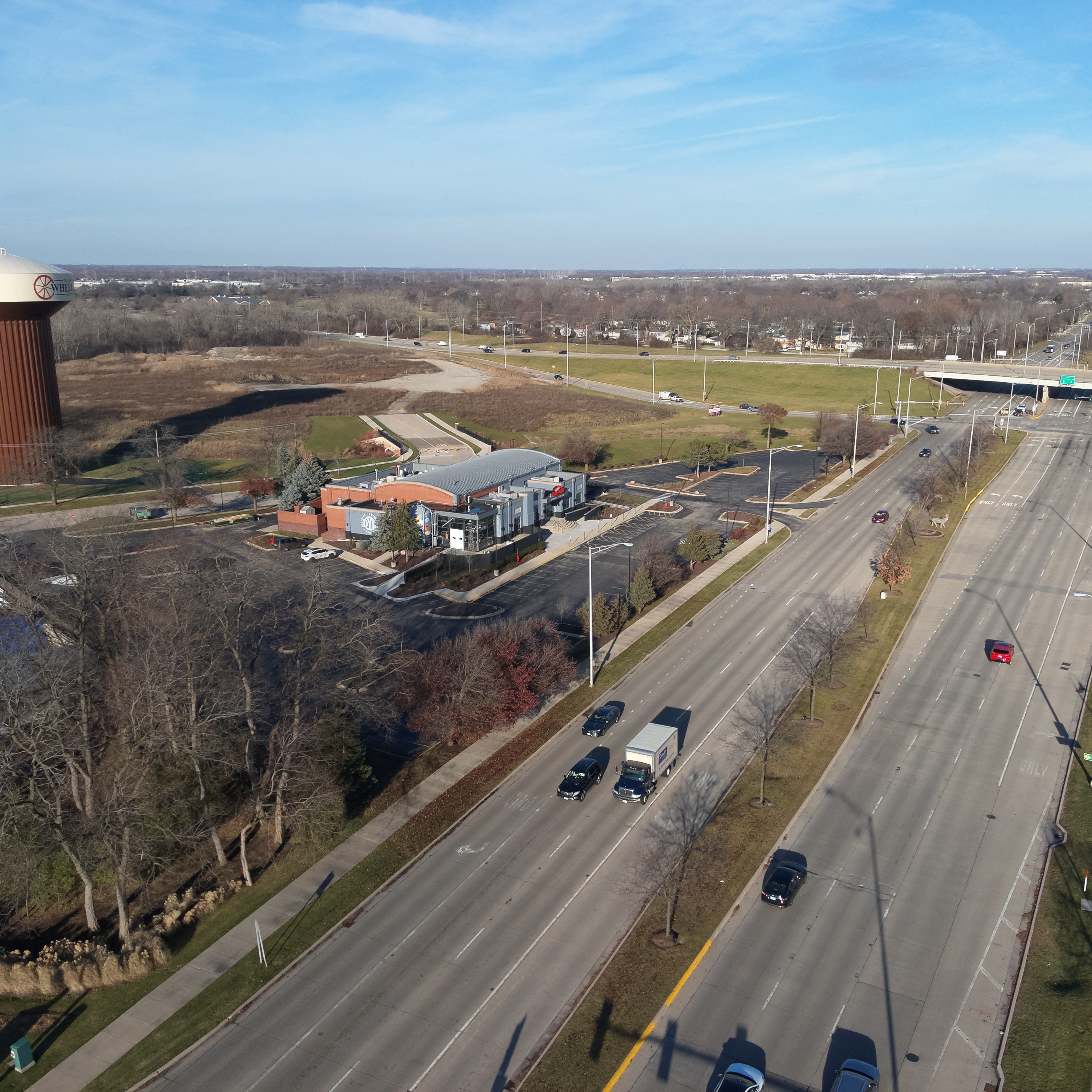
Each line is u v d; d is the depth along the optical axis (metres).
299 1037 39.78
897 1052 38.44
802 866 51.19
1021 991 41.72
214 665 54.03
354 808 56.84
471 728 62.72
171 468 134.62
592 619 74.81
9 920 47.94
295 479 121.50
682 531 117.38
